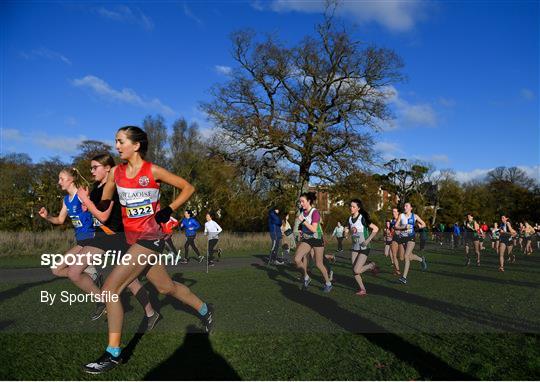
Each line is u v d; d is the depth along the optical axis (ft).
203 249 59.77
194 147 142.41
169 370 11.89
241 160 94.68
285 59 93.61
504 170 246.88
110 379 11.37
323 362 12.58
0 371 11.60
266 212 98.32
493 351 13.74
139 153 13.38
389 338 14.94
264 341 14.35
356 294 24.61
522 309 20.26
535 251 76.95
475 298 23.45
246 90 92.73
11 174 84.69
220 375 11.57
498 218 201.67
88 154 130.62
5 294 21.76
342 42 92.99
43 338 14.49
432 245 95.04
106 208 14.70
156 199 13.65
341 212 115.03
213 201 101.14
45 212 17.10
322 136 90.68
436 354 13.38
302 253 26.00
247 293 23.66
